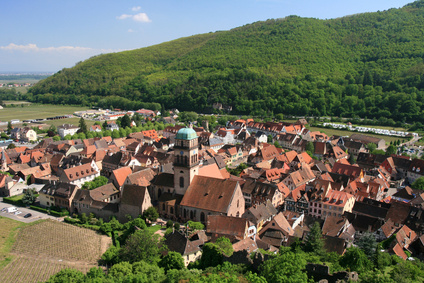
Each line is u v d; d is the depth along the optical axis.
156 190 166.38
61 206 170.88
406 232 132.25
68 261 124.69
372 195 181.25
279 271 80.44
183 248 111.75
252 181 176.25
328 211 157.62
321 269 82.69
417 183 190.88
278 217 139.12
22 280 111.56
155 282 88.50
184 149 147.38
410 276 94.06
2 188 193.12
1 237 141.88
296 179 185.50
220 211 140.12
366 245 113.56
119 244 135.00
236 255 95.25
